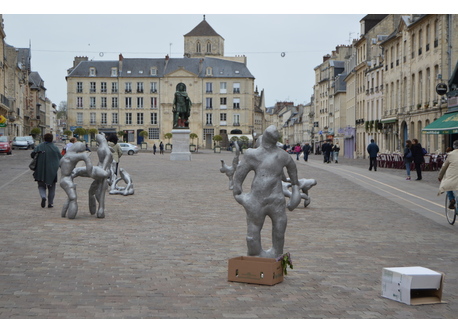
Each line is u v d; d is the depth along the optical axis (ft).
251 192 30.04
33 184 80.84
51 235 40.14
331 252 35.81
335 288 27.32
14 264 31.17
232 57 429.38
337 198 68.39
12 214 50.31
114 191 68.28
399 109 183.01
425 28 157.07
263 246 37.32
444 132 117.91
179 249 35.94
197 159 195.52
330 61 343.87
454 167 46.68
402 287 25.02
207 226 45.16
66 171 48.29
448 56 143.02
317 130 390.01
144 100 405.59
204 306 24.18
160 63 410.72
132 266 31.17
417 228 46.03
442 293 26.11
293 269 31.14
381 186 86.69
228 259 30.73
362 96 246.27
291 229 44.60
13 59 315.78
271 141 29.94
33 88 438.40
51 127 609.42
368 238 40.98
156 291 26.30
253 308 24.03
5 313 22.68
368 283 28.35
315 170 130.11
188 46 477.36
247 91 406.62
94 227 43.98
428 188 83.66
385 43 199.31
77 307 23.65
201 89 406.41
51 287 26.61
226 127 407.85
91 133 401.49
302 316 23.07
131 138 407.03
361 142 247.50
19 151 232.32
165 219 48.83
